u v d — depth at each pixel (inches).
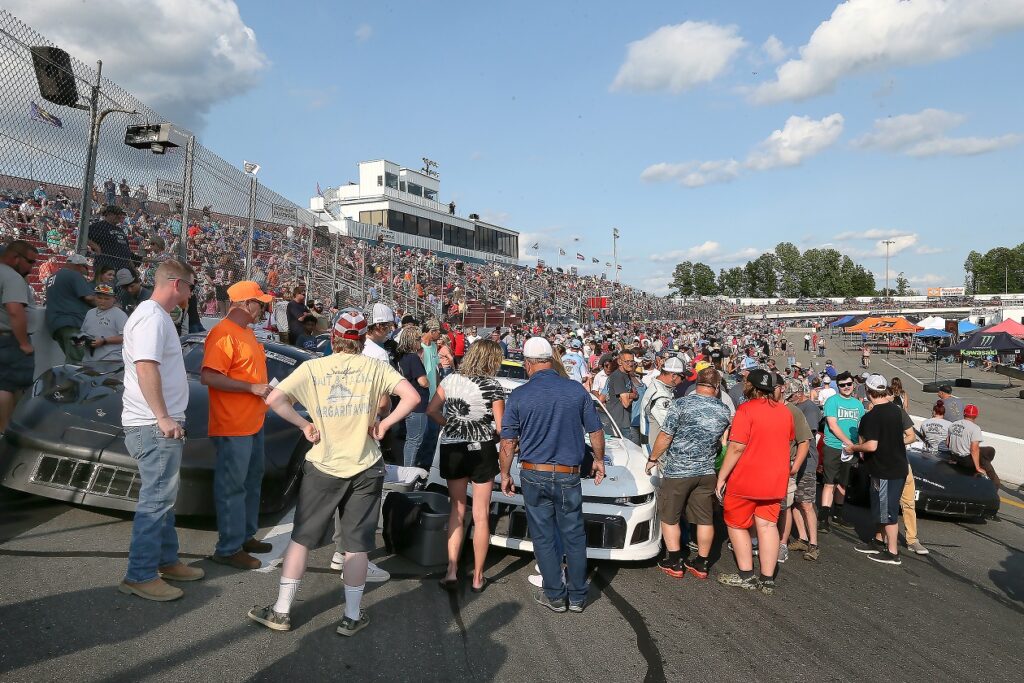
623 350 321.7
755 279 6368.1
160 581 141.7
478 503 169.2
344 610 145.9
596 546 194.7
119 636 123.9
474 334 802.2
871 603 191.5
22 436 173.2
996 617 188.5
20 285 210.1
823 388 541.0
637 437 337.1
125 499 167.2
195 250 403.5
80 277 252.2
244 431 159.6
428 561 181.6
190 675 114.3
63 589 138.7
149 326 133.0
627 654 143.8
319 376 133.6
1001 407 1002.1
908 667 149.6
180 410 143.0
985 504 303.1
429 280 983.6
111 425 177.6
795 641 159.0
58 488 168.4
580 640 148.8
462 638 143.0
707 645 152.4
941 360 2009.1
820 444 283.4
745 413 192.4
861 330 2074.3
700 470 197.6
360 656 129.2
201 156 402.0
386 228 1594.5
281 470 199.0
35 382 209.3
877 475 234.7
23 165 246.8
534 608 164.2
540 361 173.2
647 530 200.8
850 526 284.4
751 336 2166.6
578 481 166.2
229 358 154.3
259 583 156.8
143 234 333.1
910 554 250.2
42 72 253.3
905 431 243.1
